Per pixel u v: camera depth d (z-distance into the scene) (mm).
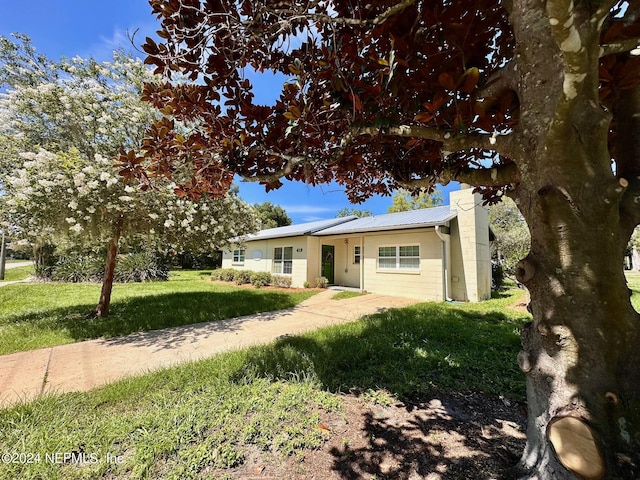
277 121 2379
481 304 8102
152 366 3645
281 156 2355
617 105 1560
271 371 3252
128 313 6605
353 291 10953
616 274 1321
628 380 1267
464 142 1739
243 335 5055
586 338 1315
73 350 4301
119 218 5555
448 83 1537
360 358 3643
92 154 5379
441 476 1808
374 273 10859
